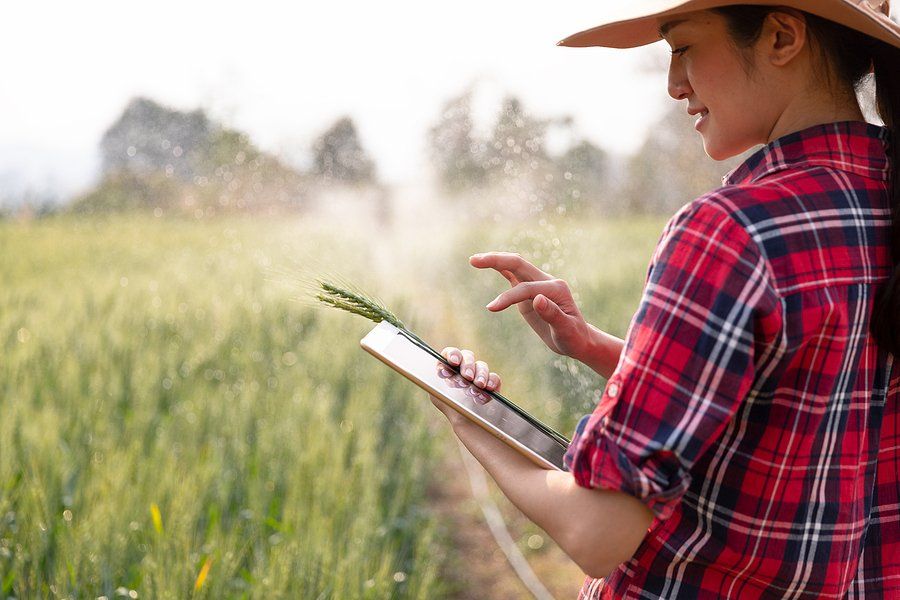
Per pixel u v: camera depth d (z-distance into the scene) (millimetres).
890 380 1497
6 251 14602
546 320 1742
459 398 1467
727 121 1437
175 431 4684
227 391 5500
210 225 18547
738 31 1373
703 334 1232
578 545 1267
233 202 19109
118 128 22828
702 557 1364
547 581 4656
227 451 4480
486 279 10609
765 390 1294
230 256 13625
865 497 1455
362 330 7688
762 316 1235
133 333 6914
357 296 1638
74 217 21391
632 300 7293
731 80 1407
